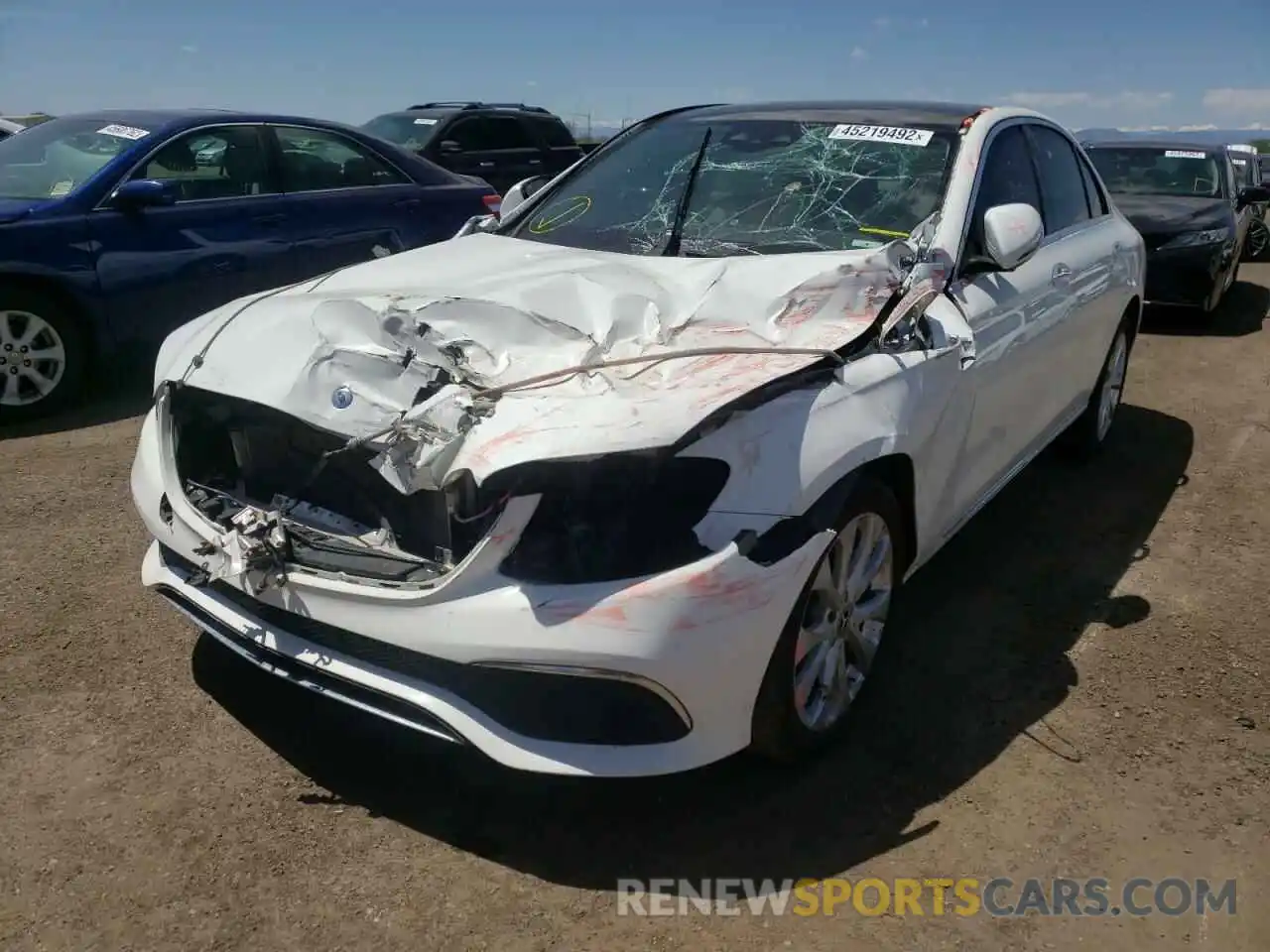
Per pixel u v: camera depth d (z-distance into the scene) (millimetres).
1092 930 2420
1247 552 4500
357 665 2559
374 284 3314
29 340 5711
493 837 2658
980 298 3527
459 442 2416
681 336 2842
